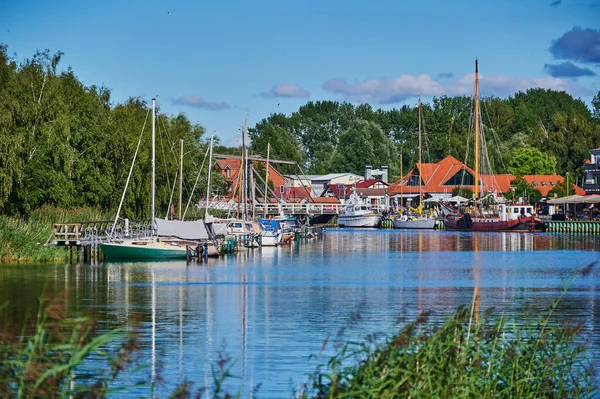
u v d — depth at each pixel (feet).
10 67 296.51
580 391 80.12
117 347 112.27
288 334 126.00
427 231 535.60
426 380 67.87
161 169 379.96
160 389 91.97
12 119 262.47
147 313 147.23
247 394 91.09
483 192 566.36
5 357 60.85
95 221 267.39
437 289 188.85
